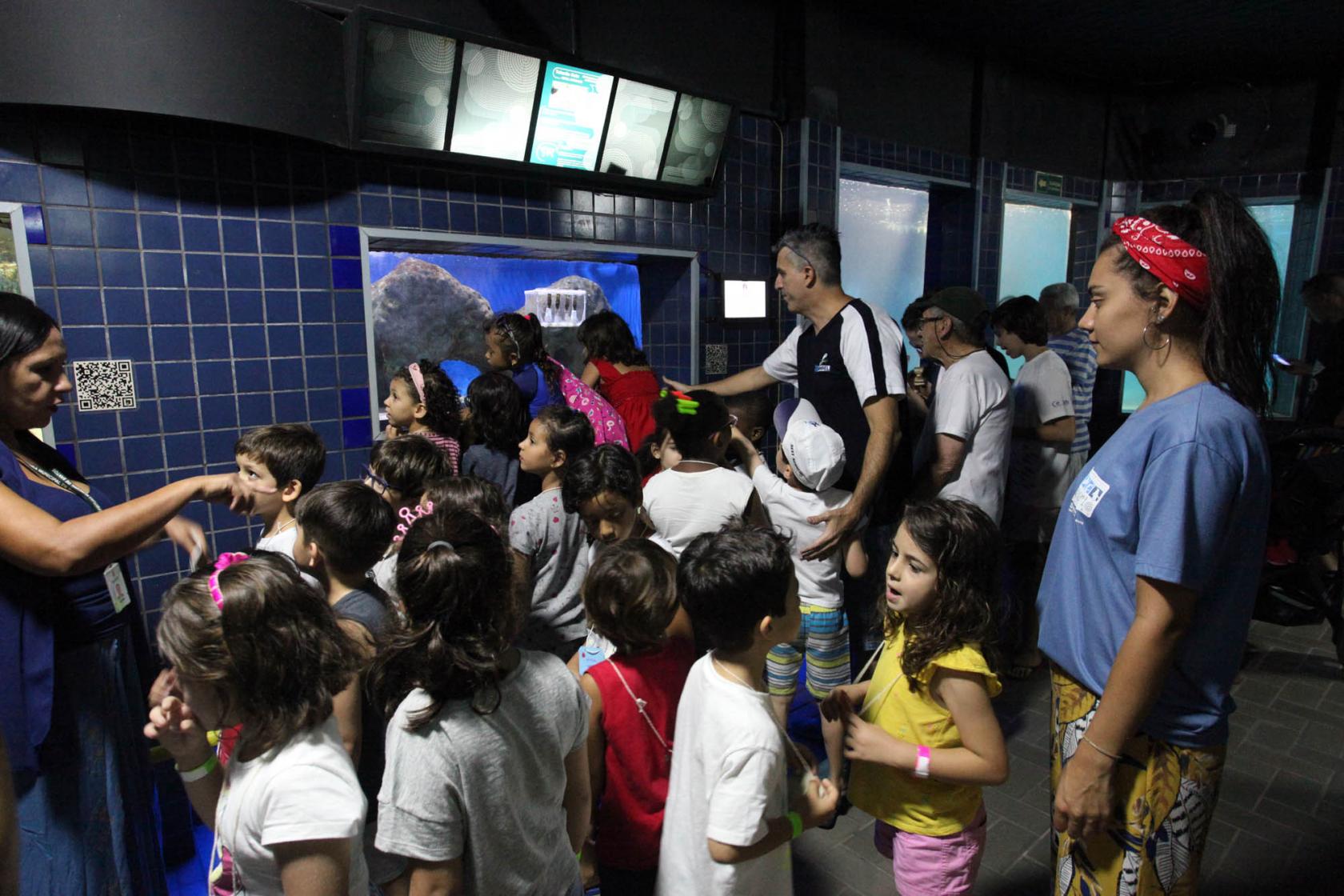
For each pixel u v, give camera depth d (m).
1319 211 5.59
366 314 2.89
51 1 2.01
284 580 1.05
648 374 3.41
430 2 2.84
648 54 3.57
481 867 1.12
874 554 3.00
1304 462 3.48
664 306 4.08
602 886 1.51
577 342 3.92
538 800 1.19
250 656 1.00
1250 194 5.86
